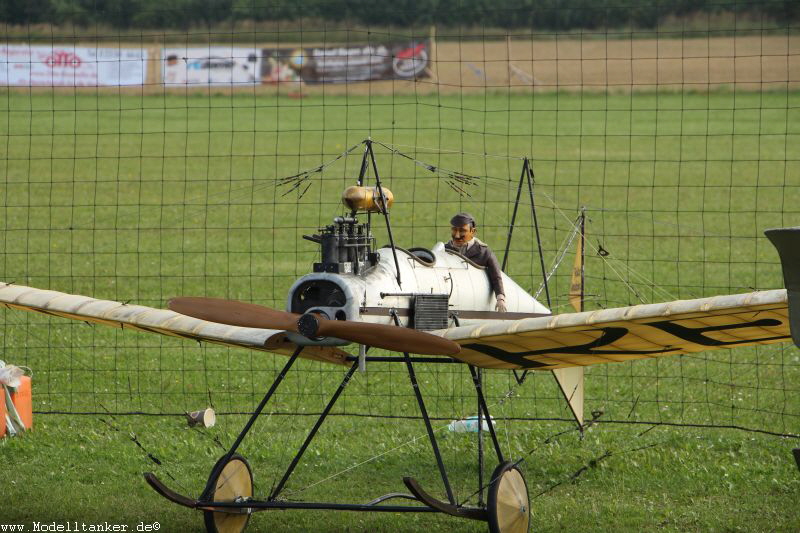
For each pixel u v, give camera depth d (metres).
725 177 100.00
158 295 51.41
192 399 34.88
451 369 39.22
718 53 170.12
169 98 155.75
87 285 53.47
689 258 62.59
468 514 21.55
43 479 26.61
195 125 134.25
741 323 19.45
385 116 148.25
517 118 149.25
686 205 84.62
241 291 52.59
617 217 78.56
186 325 23.00
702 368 39.12
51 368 38.16
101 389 35.81
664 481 26.48
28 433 30.55
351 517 24.30
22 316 45.78
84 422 31.92
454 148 119.88
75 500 25.06
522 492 22.52
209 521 22.06
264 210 78.62
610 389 36.44
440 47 182.12
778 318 18.89
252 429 31.52
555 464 28.16
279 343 22.38
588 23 140.62
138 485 26.27
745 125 137.50
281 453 29.05
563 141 129.62
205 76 160.50
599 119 147.88
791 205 83.81
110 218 75.25
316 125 137.62
